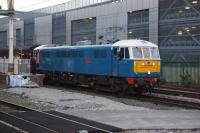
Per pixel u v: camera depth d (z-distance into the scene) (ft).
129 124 45.98
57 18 239.50
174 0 159.63
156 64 84.43
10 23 114.11
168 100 72.79
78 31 219.82
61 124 45.24
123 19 185.06
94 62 93.50
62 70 109.40
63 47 109.40
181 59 157.28
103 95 84.12
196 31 150.71
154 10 168.04
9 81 105.91
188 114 54.70
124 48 83.05
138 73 81.61
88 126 43.80
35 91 89.86
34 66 126.52
